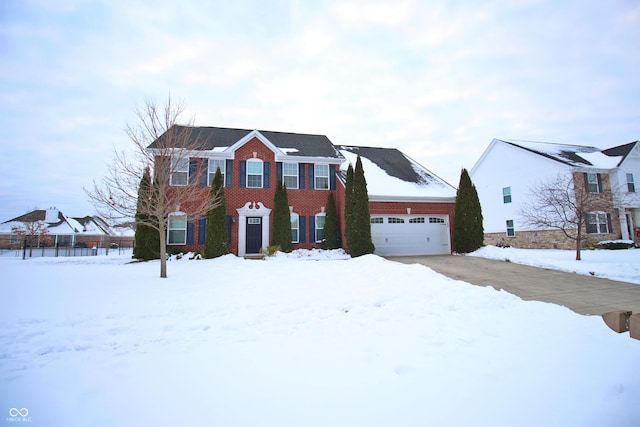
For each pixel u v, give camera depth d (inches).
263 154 725.3
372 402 116.0
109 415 107.3
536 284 381.7
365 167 799.7
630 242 789.9
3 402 117.3
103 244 1689.2
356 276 386.3
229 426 100.6
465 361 154.6
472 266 513.7
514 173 975.6
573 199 775.1
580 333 197.6
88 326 217.6
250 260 570.3
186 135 473.1
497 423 102.7
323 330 211.3
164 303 273.9
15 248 1448.1
